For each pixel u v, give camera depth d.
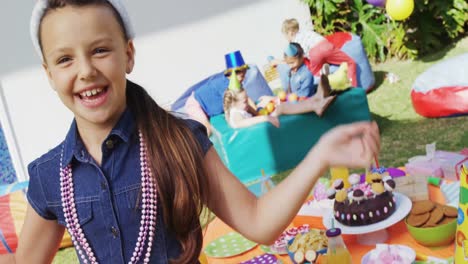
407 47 6.98
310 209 2.42
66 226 1.42
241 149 4.75
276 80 7.06
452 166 2.60
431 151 2.80
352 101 4.92
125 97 1.39
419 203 2.16
